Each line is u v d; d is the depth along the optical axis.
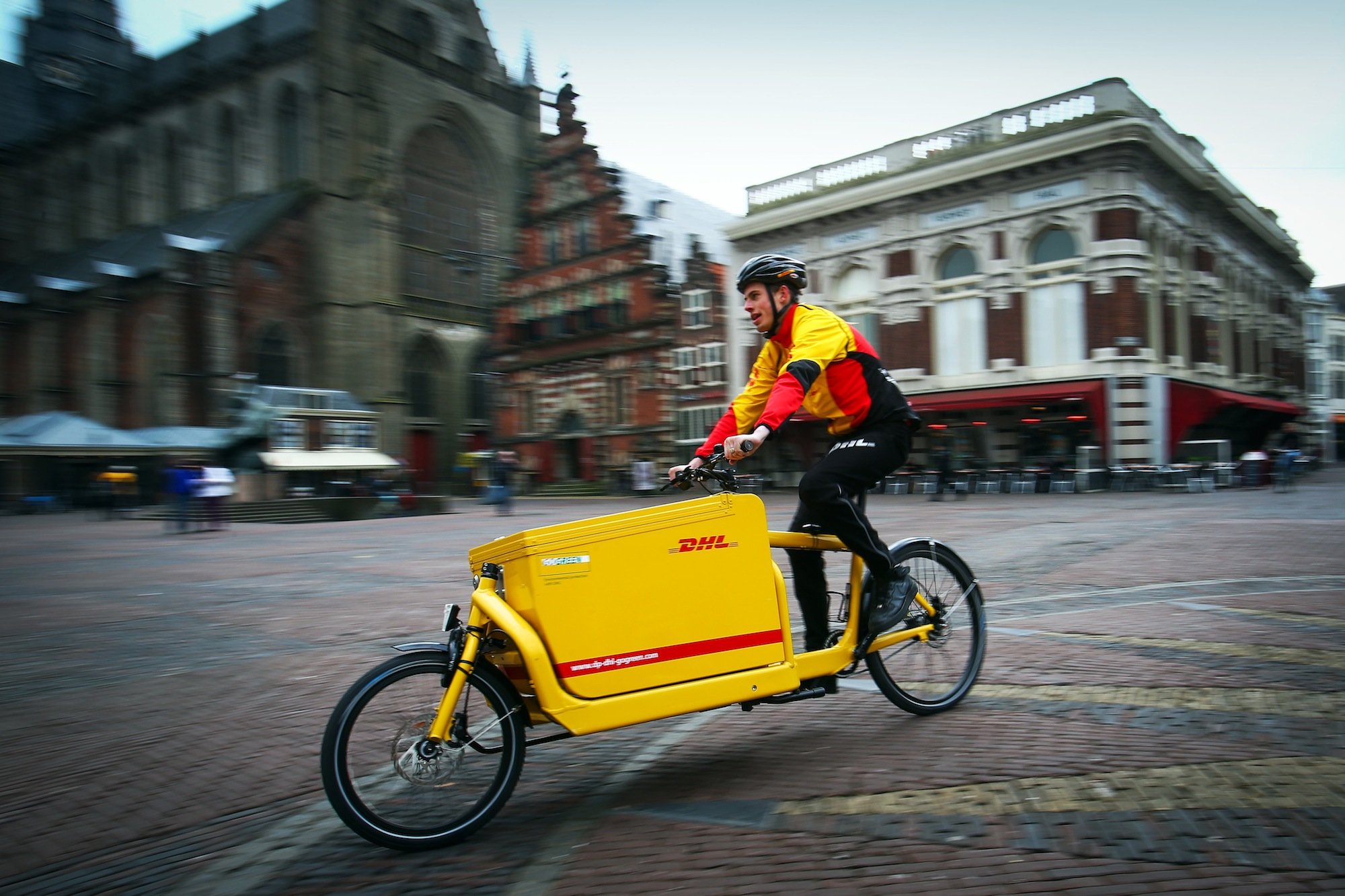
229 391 41.72
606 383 37.94
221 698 4.83
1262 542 10.19
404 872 2.65
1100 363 25.52
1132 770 3.13
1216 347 30.50
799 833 2.75
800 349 3.48
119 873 2.71
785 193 32.56
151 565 12.56
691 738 3.80
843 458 3.63
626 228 36.91
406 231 47.00
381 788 2.80
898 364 29.39
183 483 21.53
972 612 4.18
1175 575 7.88
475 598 2.98
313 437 37.31
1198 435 29.72
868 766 3.32
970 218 27.89
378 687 2.80
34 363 47.03
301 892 2.54
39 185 56.56
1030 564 8.93
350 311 44.94
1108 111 25.09
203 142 49.66
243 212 45.59
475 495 44.44
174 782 3.51
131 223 52.72
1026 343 26.97
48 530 23.86
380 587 9.25
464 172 50.03
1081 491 25.27
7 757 3.88
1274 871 2.37
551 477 40.53
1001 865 2.47
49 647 6.39
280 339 44.12
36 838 3.00
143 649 6.22
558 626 2.96
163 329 42.00
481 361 49.53
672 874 2.52
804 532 3.71
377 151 45.22
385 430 44.88
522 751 2.97
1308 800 2.80
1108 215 25.31
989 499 23.38
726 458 3.24
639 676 3.08
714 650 3.24
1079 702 4.03
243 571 11.41
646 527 3.13
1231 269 32.94
